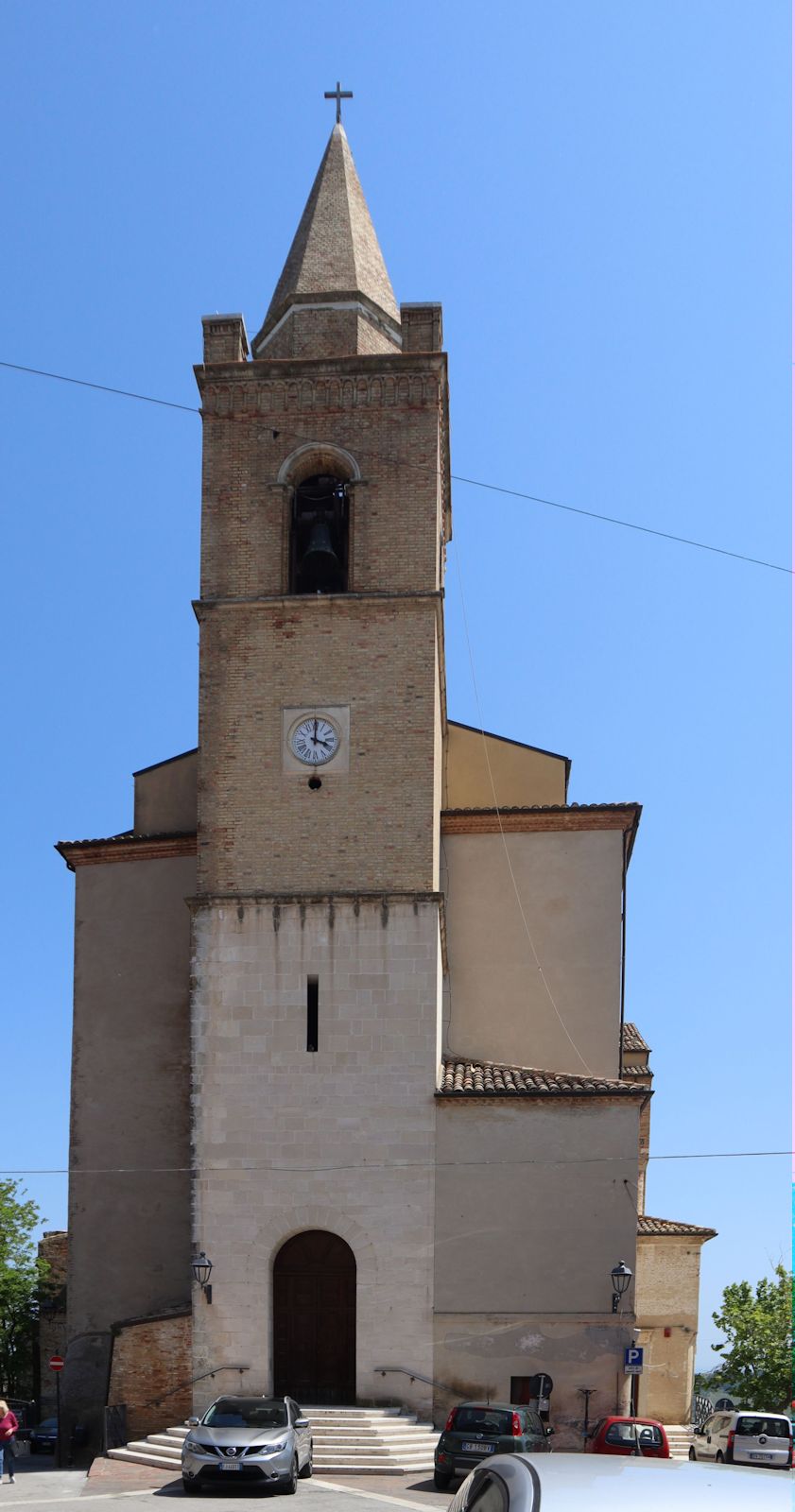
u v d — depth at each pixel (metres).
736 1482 6.67
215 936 36.22
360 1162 34.84
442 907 37.44
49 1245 62.12
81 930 41.62
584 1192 34.50
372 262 42.56
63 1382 38.28
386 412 38.75
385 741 36.94
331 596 37.62
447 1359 33.78
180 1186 39.41
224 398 39.28
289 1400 29.88
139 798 43.97
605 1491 6.38
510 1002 40.97
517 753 44.34
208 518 38.75
